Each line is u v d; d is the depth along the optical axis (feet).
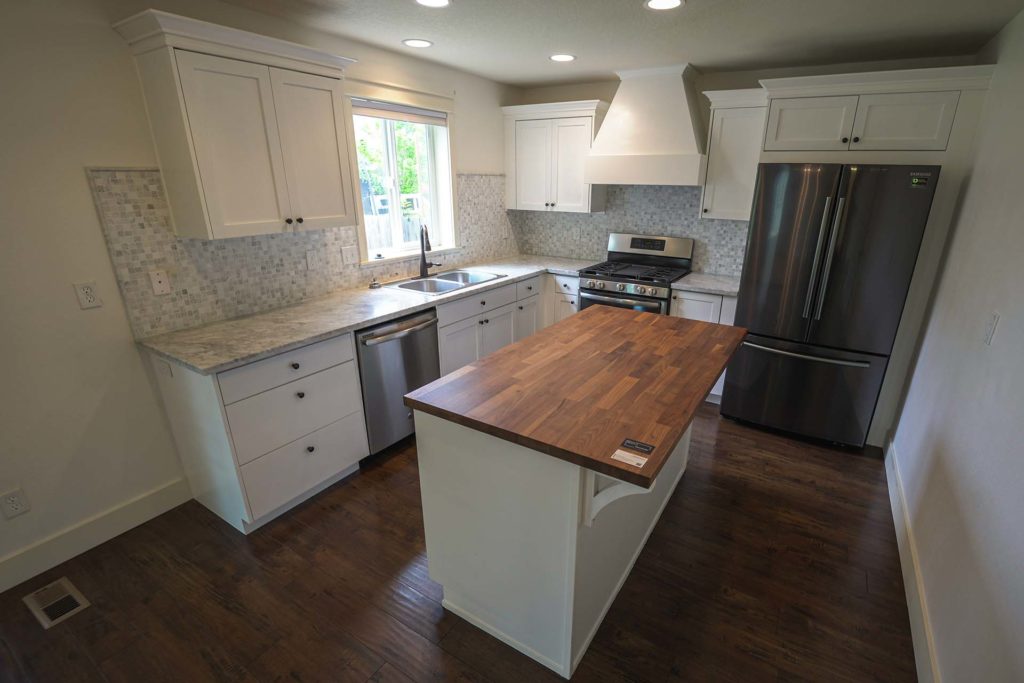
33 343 6.41
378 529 7.57
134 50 6.66
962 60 9.52
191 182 6.86
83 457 7.05
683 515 7.86
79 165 6.48
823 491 8.48
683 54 9.95
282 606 6.19
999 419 4.66
